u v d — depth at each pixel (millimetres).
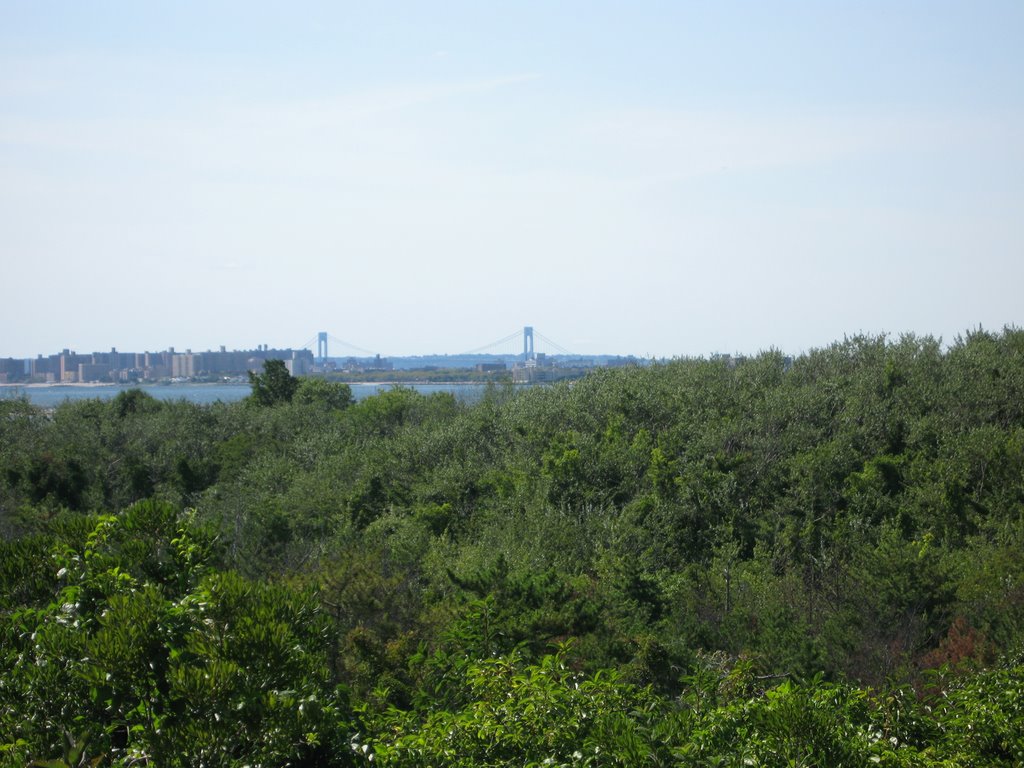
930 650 20719
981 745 7980
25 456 45281
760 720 7270
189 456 50031
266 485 42531
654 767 6918
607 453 38344
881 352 46188
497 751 7672
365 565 21219
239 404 64938
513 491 36969
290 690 6375
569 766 7062
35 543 7625
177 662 6379
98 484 45188
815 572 29344
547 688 8086
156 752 5988
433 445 44344
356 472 42562
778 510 33469
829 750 7176
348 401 74250
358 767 6938
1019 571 23594
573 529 32031
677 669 17797
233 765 5961
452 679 12047
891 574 23219
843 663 20047
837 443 36094
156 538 7988
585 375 50219
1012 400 38062
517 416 45688
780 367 48156
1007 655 15172
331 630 7738
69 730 6133
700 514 33875
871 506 32656
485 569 22031
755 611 24359
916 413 38188
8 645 6707
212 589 6855
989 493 32562
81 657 6316
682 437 40188
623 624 21484
